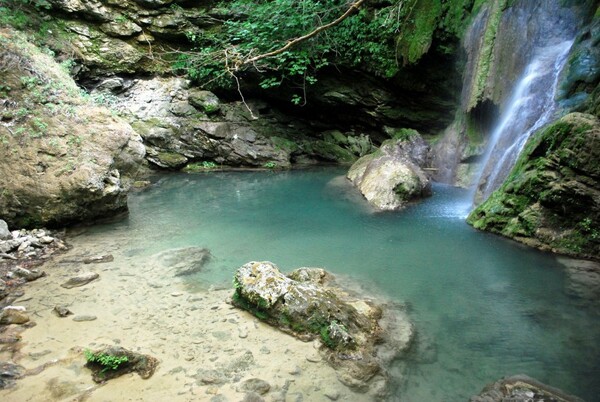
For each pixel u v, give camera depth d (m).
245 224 7.07
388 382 3.20
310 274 4.84
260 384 3.10
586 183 5.29
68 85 8.60
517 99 8.09
